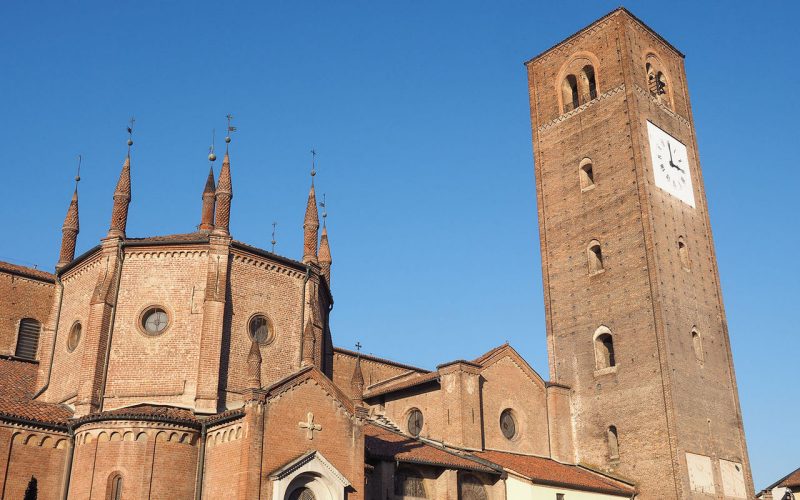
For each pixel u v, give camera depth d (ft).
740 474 195.11
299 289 164.66
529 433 192.54
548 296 220.43
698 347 200.54
